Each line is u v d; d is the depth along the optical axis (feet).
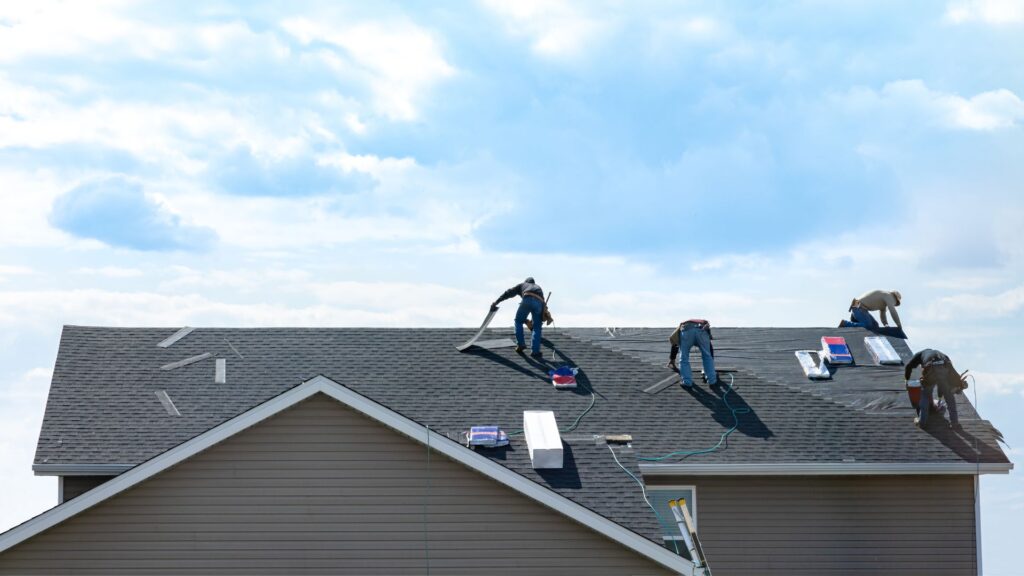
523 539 66.59
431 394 84.17
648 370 90.12
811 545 80.07
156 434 79.25
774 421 83.56
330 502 66.59
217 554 65.87
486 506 66.85
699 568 68.90
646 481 80.02
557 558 66.49
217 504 66.23
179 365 87.71
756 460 78.89
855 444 81.25
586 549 66.59
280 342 91.76
